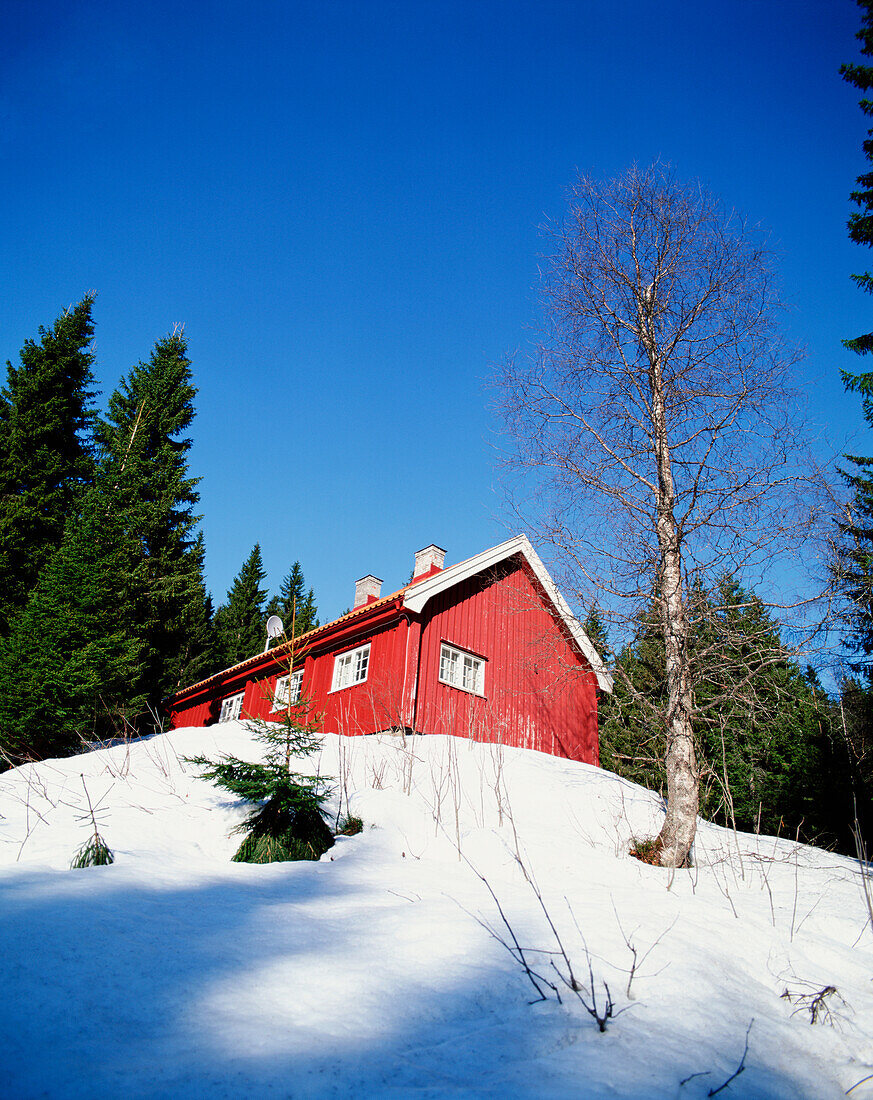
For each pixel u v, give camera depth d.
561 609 11.49
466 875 6.26
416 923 4.47
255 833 6.54
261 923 4.29
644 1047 3.24
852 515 8.98
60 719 13.29
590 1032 3.33
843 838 13.59
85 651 14.12
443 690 14.55
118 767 8.77
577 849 7.65
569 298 10.66
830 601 8.36
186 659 25.06
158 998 3.14
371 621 15.06
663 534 9.47
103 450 24.03
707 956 4.54
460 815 8.26
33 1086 2.44
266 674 18.98
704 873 7.58
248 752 10.20
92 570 16.17
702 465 9.26
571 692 17.73
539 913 4.97
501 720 15.34
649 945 4.50
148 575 22.20
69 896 4.21
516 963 4.00
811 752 14.22
